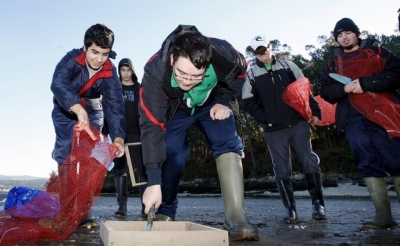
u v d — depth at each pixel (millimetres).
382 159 3264
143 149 2494
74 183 2535
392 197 9930
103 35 3004
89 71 3264
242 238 2420
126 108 4711
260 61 4332
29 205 2361
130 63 4766
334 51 3705
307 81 4180
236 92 2908
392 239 2549
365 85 3205
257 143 45375
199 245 1950
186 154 3154
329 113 4512
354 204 7074
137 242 1894
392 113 3158
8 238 2254
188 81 2213
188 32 2223
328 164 30641
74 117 3336
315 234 2818
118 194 4754
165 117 2689
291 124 4145
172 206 3252
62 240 2477
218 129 2773
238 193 2572
